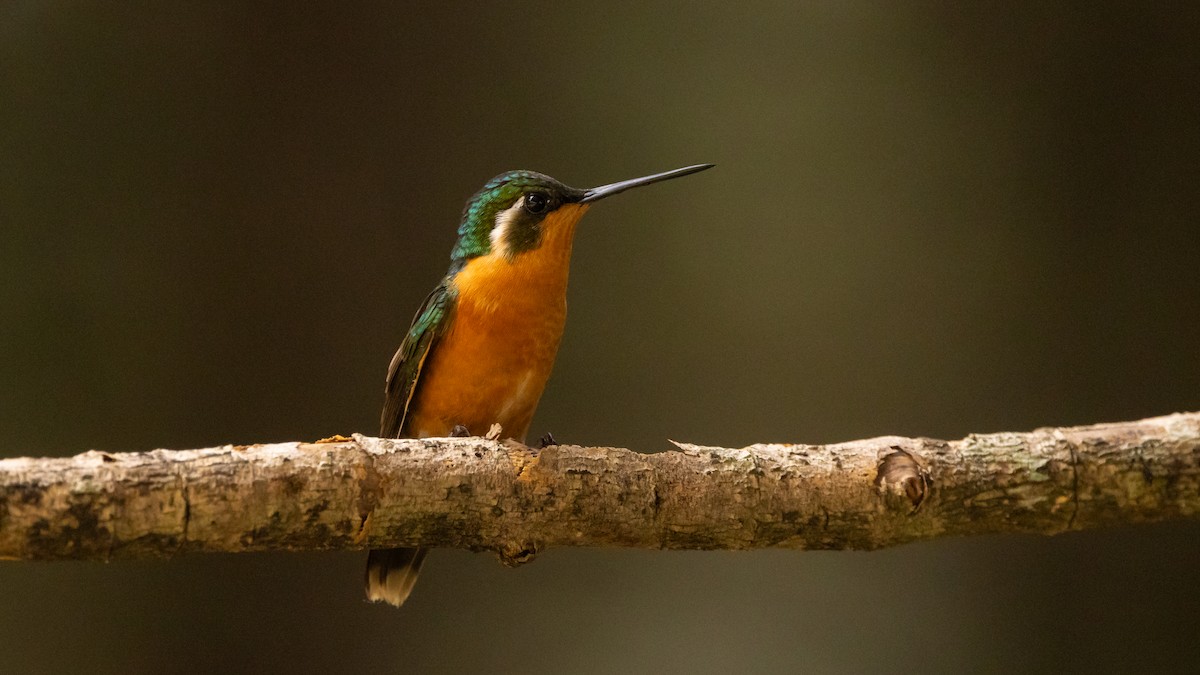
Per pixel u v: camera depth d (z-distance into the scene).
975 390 12.31
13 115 10.87
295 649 10.60
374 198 11.50
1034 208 12.40
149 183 11.02
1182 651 10.71
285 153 11.30
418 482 5.16
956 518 5.60
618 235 12.80
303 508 4.99
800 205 12.94
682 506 5.40
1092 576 11.20
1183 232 11.80
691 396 12.62
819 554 12.11
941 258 12.68
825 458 5.56
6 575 10.27
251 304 10.99
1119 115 12.19
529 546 5.38
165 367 10.76
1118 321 11.88
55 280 10.77
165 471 4.80
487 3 12.26
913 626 11.65
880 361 12.59
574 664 11.34
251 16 11.30
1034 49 12.54
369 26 11.69
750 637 11.70
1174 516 5.67
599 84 12.75
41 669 10.16
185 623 10.48
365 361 11.11
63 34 11.02
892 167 12.91
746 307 12.78
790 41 13.09
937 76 12.84
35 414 10.52
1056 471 5.56
